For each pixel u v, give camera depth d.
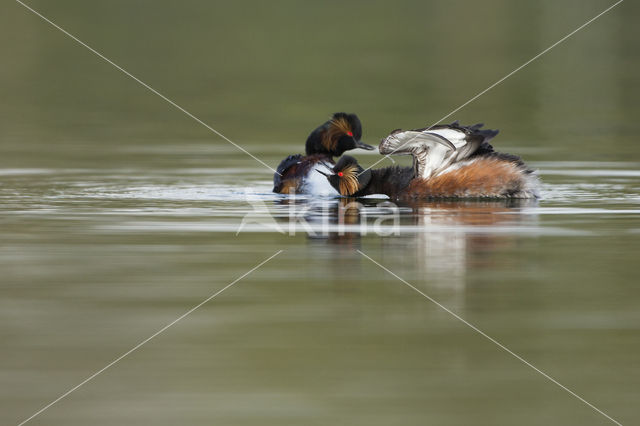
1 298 20.36
